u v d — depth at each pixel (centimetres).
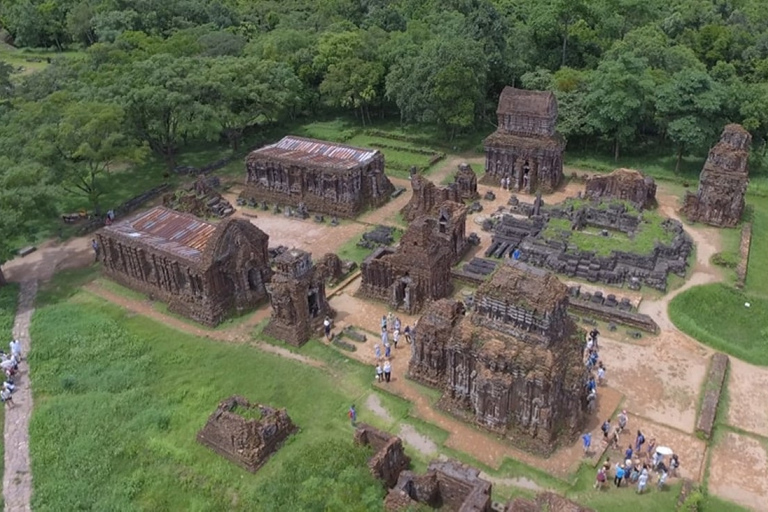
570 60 12962
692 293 7019
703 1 15262
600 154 10938
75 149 8588
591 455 4916
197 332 6744
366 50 12625
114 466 5016
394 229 8644
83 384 5941
